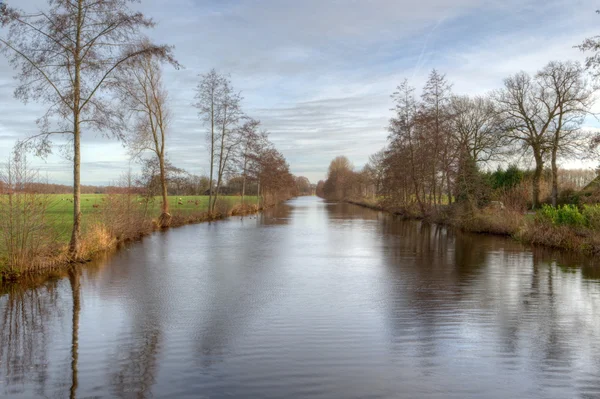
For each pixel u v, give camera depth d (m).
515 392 4.28
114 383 4.41
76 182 11.70
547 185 28.45
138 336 5.88
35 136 11.02
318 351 5.34
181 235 19.67
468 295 8.29
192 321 6.56
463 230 22.50
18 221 9.61
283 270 10.85
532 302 7.78
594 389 4.35
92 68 11.30
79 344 5.57
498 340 5.79
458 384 4.44
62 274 10.20
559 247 15.22
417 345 5.57
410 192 35.75
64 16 10.75
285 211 45.12
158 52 11.81
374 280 9.65
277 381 4.47
